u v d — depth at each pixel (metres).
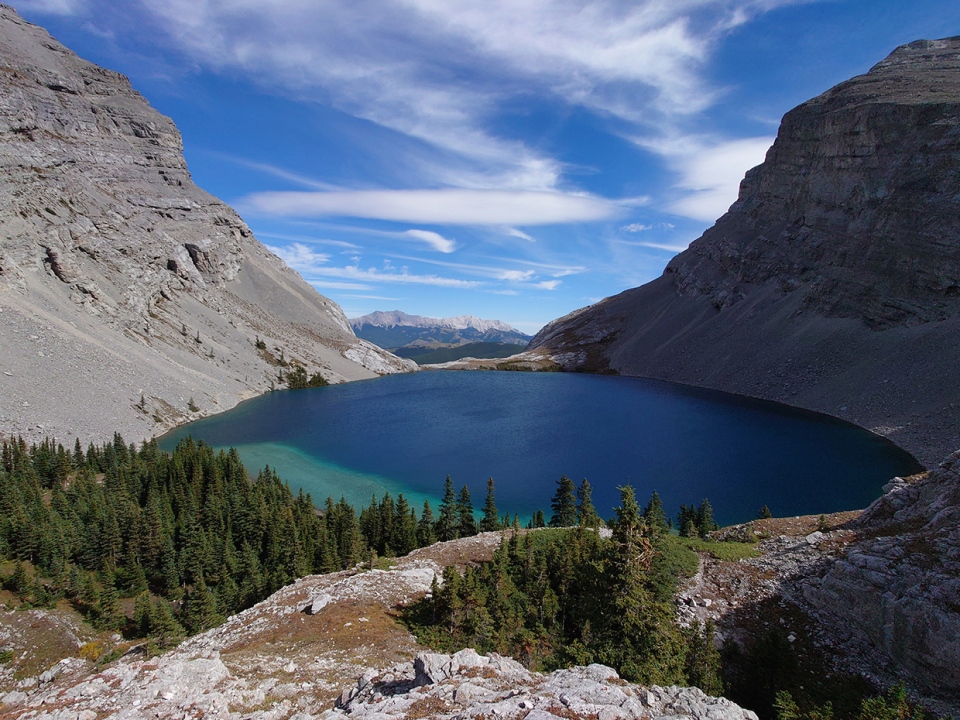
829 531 38.84
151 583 59.06
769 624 30.41
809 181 191.75
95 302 138.50
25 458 75.25
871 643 26.88
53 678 38.12
